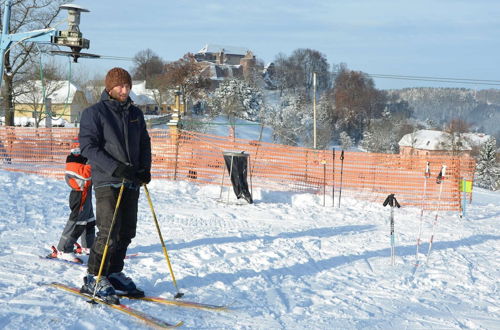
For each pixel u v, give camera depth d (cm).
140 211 902
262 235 773
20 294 420
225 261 604
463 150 7069
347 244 767
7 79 2509
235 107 7875
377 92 11662
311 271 611
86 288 427
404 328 446
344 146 8594
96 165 423
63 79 3550
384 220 991
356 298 523
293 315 449
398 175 1413
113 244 424
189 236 725
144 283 490
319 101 11512
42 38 977
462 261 716
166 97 7181
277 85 13838
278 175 1416
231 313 432
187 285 500
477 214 1171
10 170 1296
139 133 435
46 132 1598
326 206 1123
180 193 1146
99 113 418
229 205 1046
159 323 379
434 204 1223
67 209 866
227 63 13925
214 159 1409
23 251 572
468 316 495
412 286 589
